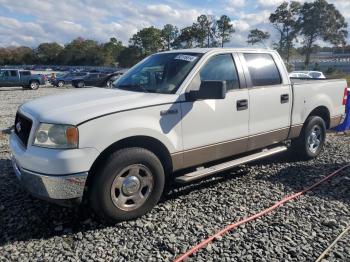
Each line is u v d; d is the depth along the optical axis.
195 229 3.74
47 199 3.52
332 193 4.77
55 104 3.92
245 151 5.04
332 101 6.47
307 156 6.18
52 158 3.41
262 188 4.91
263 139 5.23
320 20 74.94
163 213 4.12
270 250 3.37
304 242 3.51
